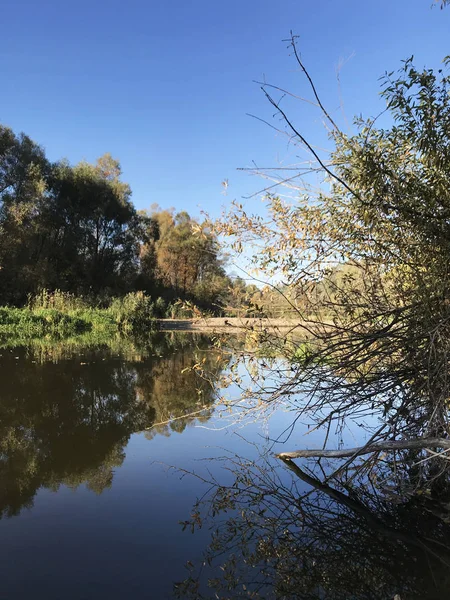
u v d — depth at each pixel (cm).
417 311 276
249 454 337
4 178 2167
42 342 1054
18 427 386
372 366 312
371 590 185
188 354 907
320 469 317
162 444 354
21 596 169
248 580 187
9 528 221
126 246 2989
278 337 331
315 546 216
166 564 193
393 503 267
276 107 251
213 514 243
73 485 274
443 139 244
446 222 256
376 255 308
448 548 218
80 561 194
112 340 1196
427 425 274
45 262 2188
